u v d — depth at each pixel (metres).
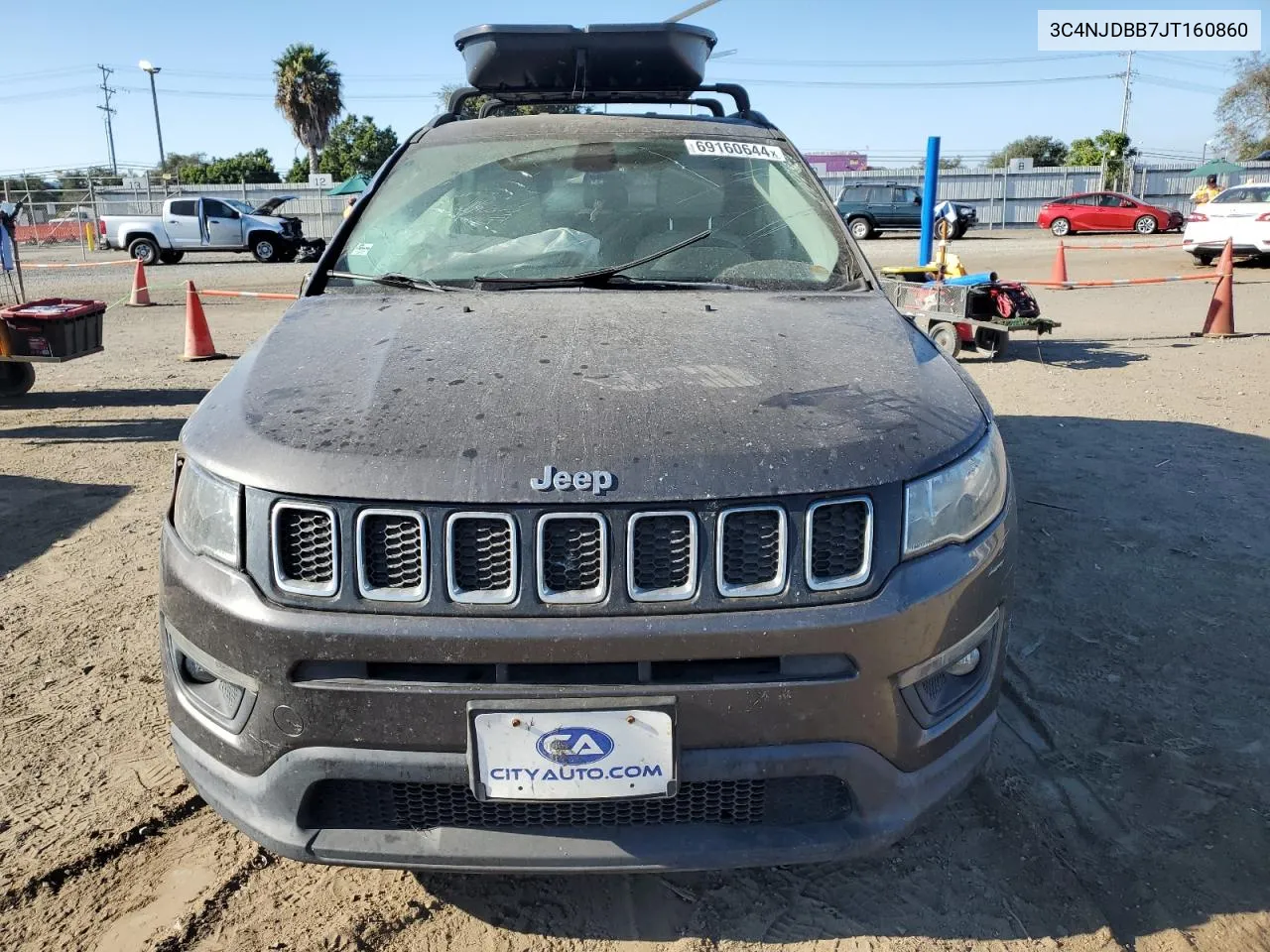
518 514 1.68
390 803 1.86
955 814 2.52
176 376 8.60
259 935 2.11
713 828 1.85
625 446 1.76
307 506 1.73
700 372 2.04
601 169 3.10
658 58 3.42
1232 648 3.33
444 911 2.19
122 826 2.45
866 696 1.77
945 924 2.15
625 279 2.73
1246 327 10.23
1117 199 27.84
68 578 3.99
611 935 2.12
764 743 1.76
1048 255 19.94
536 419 1.84
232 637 1.78
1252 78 44.72
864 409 1.94
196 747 1.96
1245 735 2.84
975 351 8.88
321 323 2.42
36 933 2.11
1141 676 3.16
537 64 3.48
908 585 1.79
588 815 1.84
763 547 1.73
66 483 5.35
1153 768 2.70
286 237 23.83
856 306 2.56
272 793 1.82
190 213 23.31
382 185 3.09
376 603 1.71
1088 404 6.85
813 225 3.01
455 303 2.53
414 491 1.70
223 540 1.82
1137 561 4.04
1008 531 2.04
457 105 3.77
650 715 1.70
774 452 1.76
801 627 1.71
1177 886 2.26
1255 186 16.81
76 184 34.00
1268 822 2.47
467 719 1.70
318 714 1.74
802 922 2.16
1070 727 2.89
